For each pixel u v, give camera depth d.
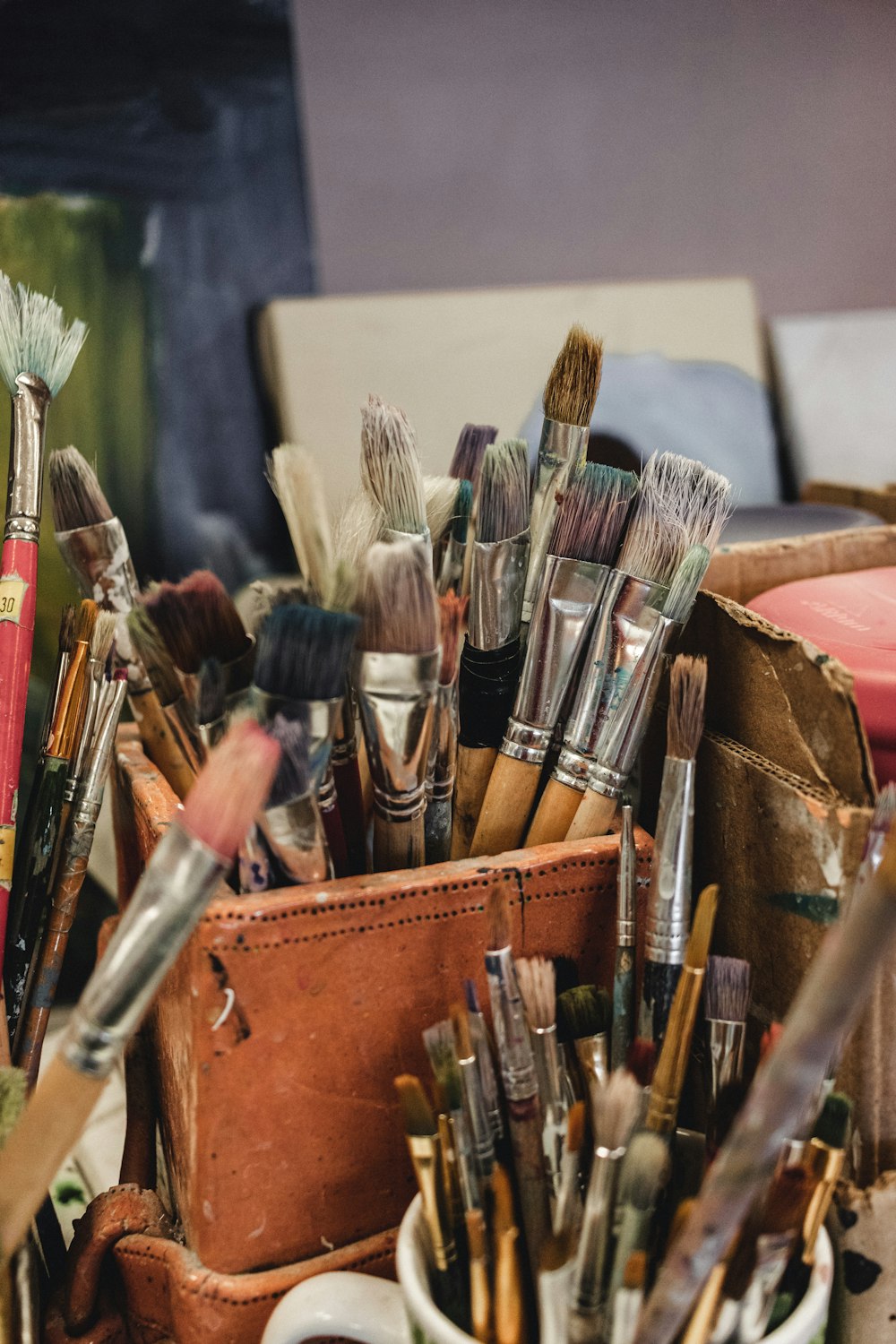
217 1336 0.41
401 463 0.41
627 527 0.43
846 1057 0.40
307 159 0.92
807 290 1.10
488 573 0.44
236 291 0.90
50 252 0.83
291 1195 0.42
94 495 0.48
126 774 0.53
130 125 0.86
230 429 0.90
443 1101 0.35
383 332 0.89
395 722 0.39
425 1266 0.37
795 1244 0.35
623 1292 0.32
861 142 1.08
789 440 1.02
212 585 0.41
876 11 1.05
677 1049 0.36
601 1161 0.33
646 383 0.96
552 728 0.45
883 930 0.25
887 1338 0.42
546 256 1.01
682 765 0.39
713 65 1.02
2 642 0.44
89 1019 0.32
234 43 0.88
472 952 0.42
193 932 0.39
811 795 0.41
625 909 0.41
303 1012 0.40
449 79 0.95
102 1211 0.45
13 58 0.82
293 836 0.38
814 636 0.48
